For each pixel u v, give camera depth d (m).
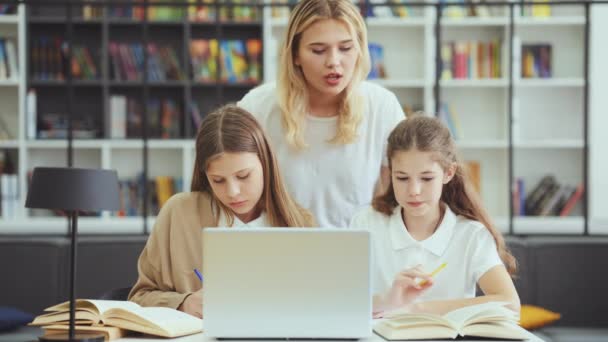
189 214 2.03
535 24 5.30
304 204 2.34
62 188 1.54
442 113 5.27
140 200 5.26
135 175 5.48
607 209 5.16
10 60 5.25
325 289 1.55
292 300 1.55
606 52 5.18
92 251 3.16
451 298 1.96
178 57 5.56
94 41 5.54
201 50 5.35
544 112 5.39
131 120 5.39
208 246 1.55
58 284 3.17
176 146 5.21
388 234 2.03
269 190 1.99
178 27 5.55
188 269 2.01
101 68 5.46
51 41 5.35
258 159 1.90
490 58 5.27
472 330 1.56
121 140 5.20
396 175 1.89
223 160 1.84
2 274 3.18
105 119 5.33
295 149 2.31
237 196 1.86
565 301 3.25
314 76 2.14
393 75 5.45
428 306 1.79
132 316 1.59
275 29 5.39
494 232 2.01
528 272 3.25
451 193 2.03
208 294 1.55
